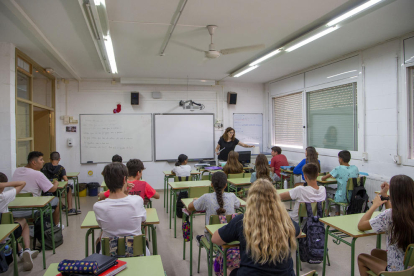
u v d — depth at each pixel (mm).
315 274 1337
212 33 3309
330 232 2402
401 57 3713
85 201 5598
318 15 3051
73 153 6234
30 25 3051
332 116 5023
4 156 3695
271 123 7012
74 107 6246
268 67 5523
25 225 2924
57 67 5109
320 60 4980
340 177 3625
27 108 4508
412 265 1587
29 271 2697
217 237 1614
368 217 1940
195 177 5215
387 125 3924
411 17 3129
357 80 4406
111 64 4648
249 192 1525
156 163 6621
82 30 3344
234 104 6980
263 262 1332
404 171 3695
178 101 6727
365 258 2004
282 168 4836
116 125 6418
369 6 2627
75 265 1260
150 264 1491
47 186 3303
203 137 6852
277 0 2686
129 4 2719
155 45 4016
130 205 1859
